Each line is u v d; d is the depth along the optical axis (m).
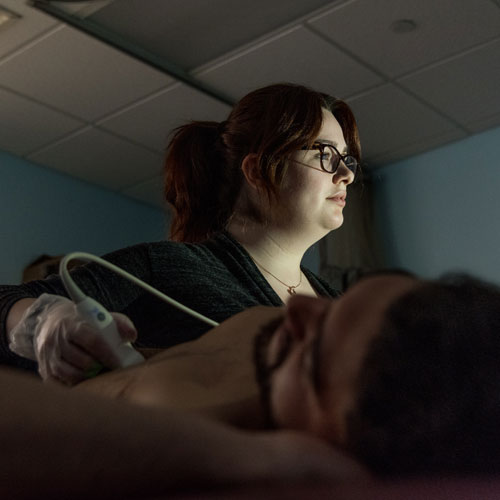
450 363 0.44
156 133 4.65
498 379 0.44
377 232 5.12
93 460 0.35
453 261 4.84
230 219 1.34
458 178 4.90
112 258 1.12
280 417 0.50
